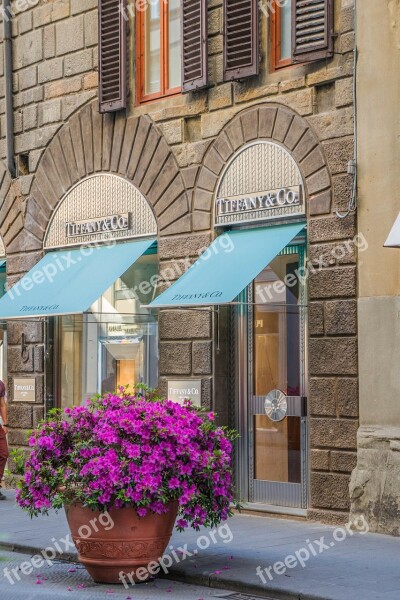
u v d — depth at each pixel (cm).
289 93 1409
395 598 920
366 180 1309
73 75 1772
